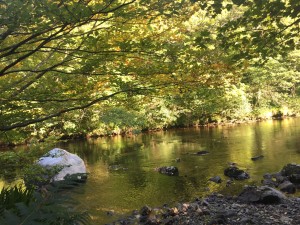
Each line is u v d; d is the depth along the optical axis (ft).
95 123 77.25
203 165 43.32
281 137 62.34
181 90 17.16
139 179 37.81
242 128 83.30
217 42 16.12
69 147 67.26
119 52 15.23
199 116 97.76
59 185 7.98
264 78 96.68
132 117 65.31
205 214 24.77
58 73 17.38
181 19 15.51
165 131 89.51
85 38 14.56
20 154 21.02
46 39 13.71
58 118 22.38
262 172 38.60
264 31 15.57
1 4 11.41
